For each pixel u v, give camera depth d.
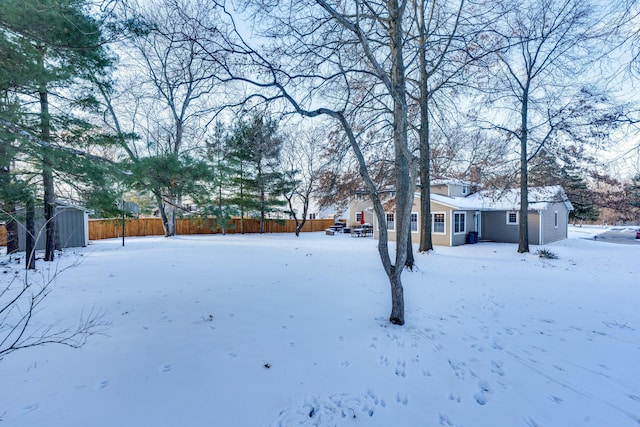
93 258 9.33
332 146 8.09
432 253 10.95
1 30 4.02
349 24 3.87
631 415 2.33
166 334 3.58
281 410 2.31
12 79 4.51
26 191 6.42
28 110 5.59
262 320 4.11
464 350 3.36
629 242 17.08
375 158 10.32
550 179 14.01
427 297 5.45
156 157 5.02
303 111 3.87
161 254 10.33
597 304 5.09
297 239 18.17
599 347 3.48
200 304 4.72
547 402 2.48
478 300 5.29
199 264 8.37
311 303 4.90
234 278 6.61
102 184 5.91
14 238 10.28
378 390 2.61
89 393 2.41
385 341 3.52
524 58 11.30
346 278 6.78
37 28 4.08
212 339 3.47
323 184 12.09
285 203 22.02
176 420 2.16
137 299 4.91
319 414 2.29
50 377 2.62
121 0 3.61
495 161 13.27
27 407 2.22
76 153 5.55
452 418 2.28
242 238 18.25
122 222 11.48
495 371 2.95
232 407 2.32
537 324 4.17
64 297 4.96
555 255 11.16
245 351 3.21
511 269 8.33
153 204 17.44
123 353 3.08
